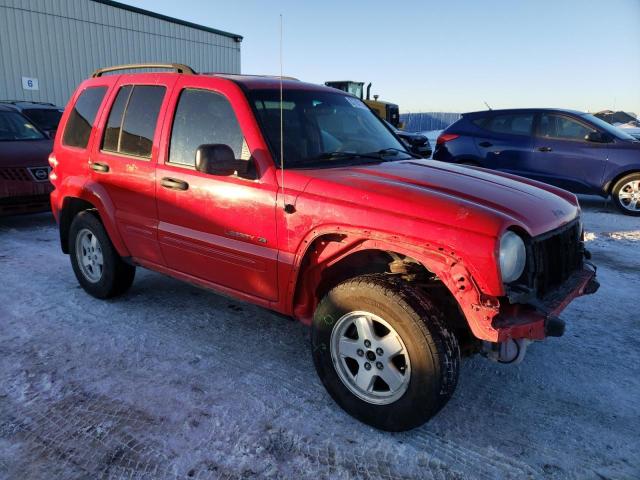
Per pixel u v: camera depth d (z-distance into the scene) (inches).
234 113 136.5
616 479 100.0
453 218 101.6
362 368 113.9
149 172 154.2
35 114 502.6
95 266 185.9
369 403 112.6
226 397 125.9
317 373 124.9
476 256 97.1
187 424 114.6
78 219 184.9
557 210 122.3
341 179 119.8
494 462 104.3
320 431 113.2
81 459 103.3
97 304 183.6
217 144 124.0
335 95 165.2
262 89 142.6
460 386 133.0
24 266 227.6
